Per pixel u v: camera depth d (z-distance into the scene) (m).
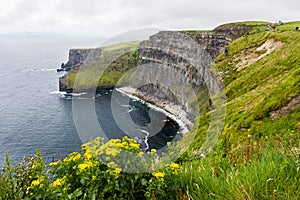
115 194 4.23
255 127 39.53
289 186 3.60
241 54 95.31
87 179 4.32
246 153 5.04
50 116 102.38
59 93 153.00
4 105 127.38
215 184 4.09
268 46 91.75
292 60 65.12
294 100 40.47
